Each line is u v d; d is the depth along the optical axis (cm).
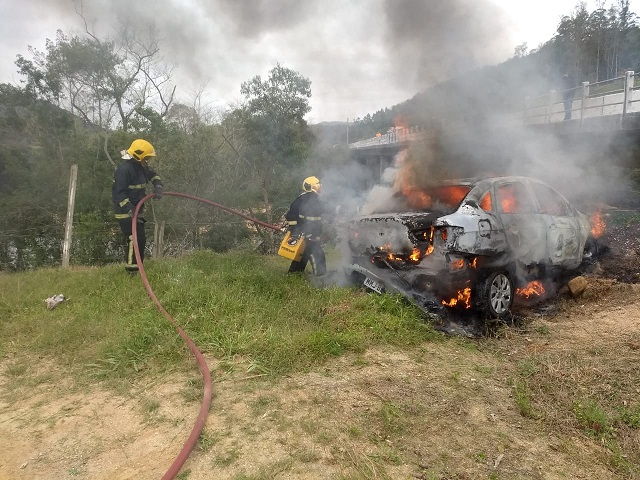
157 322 439
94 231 1568
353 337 419
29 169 2053
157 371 365
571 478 239
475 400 320
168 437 276
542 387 338
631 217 924
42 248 1627
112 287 589
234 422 287
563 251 595
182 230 1570
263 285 571
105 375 365
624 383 338
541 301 589
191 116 1898
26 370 385
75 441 278
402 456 254
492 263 504
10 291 600
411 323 460
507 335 457
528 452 261
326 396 319
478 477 238
